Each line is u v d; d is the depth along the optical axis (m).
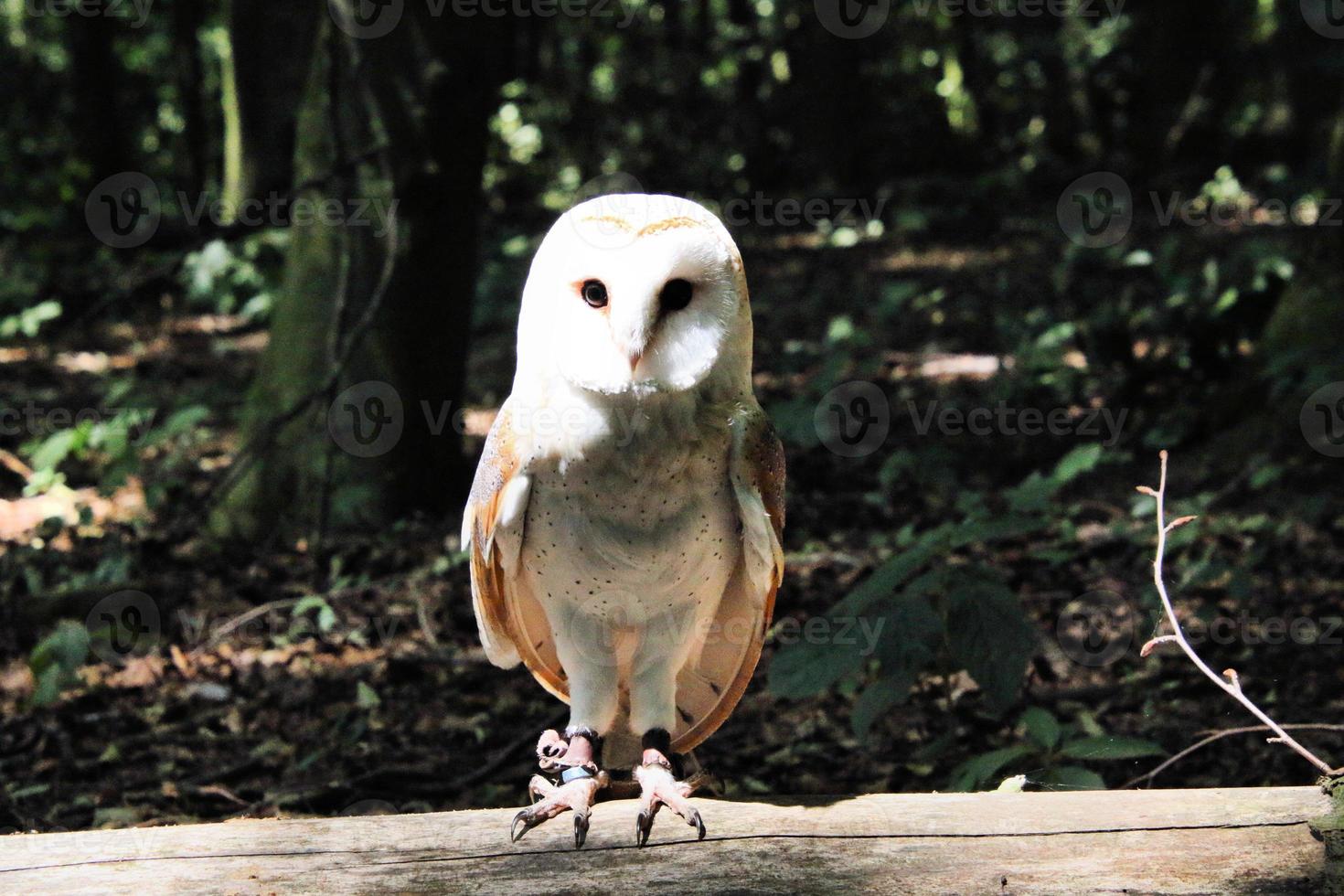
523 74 31.78
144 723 6.93
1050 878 3.23
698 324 3.54
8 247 22.69
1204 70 29.16
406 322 9.95
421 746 6.57
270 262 17.80
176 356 16.86
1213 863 3.25
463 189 9.98
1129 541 8.95
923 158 33.53
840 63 30.55
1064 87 33.56
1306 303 11.28
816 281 21.67
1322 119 29.83
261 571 9.10
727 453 3.64
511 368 15.74
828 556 9.14
